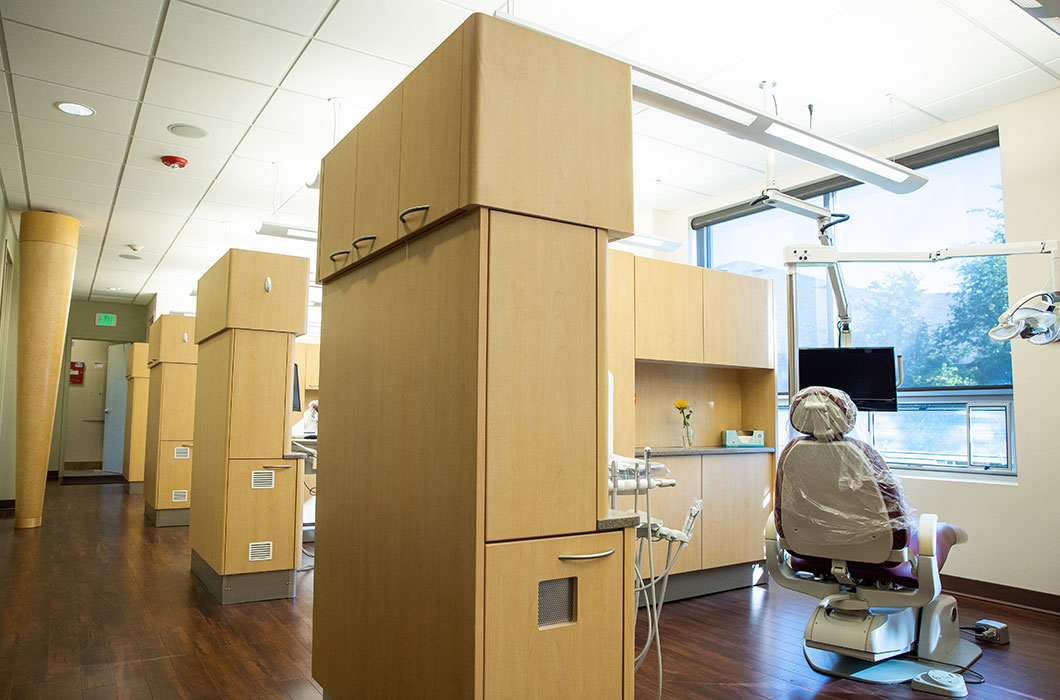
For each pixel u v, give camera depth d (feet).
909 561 9.34
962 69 12.80
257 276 13.67
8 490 25.46
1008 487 13.46
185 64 12.83
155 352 23.71
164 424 22.41
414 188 6.51
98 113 14.94
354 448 7.77
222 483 13.29
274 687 9.00
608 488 6.77
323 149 16.87
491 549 5.49
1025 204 13.69
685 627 11.81
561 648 5.82
